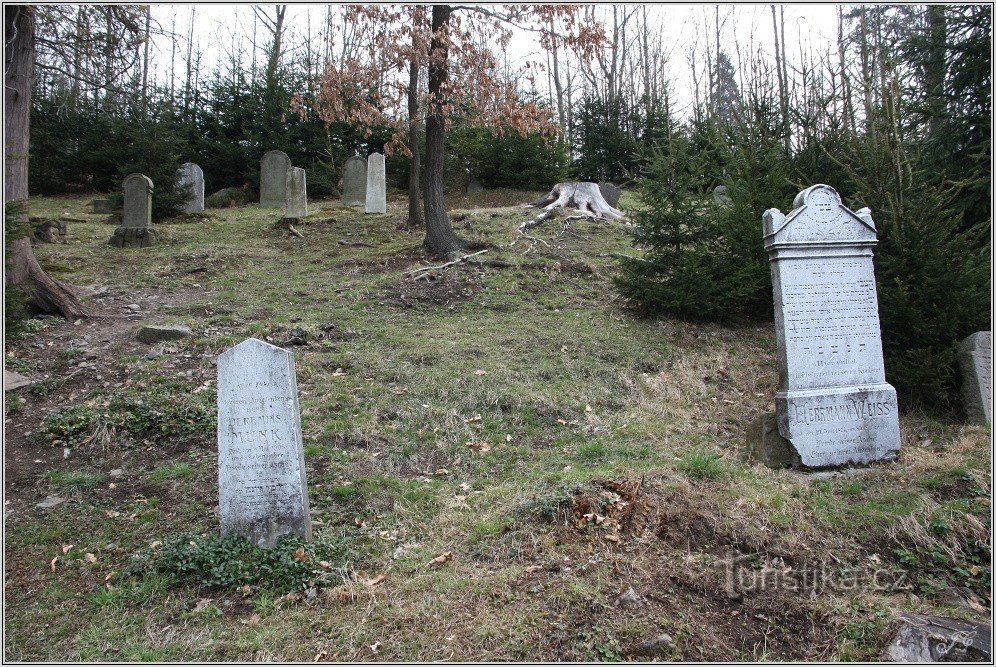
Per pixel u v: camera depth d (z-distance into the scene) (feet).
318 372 26.94
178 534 16.94
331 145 83.66
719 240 33.14
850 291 20.62
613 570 14.56
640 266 33.65
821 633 13.00
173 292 37.78
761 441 20.56
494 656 12.30
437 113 44.50
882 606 13.60
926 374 22.00
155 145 62.28
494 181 75.20
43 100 75.97
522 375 26.86
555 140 75.56
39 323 30.66
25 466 20.34
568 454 21.33
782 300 20.24
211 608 14.15
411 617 13.46
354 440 21.93
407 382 26.14
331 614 13.83
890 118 24.86
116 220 57.93
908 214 23.34
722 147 36.04
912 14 47.32
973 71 31.58
